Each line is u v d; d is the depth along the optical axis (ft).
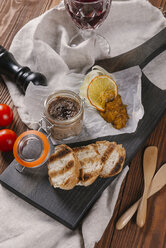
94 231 2.09
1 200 2.20
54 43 2.70
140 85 2.39
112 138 2.31
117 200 2.23
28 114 2.45
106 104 2.35
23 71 2.43
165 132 2.41
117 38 2.74
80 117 2.14
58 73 2.56
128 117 2.36
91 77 2.44
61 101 2.19
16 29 2.78
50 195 2.14
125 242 2.15
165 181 2.25
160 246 2.14
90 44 2.50
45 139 2.09
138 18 2.75
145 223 2.18
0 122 2.35
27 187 2.15
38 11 2.84
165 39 2.63
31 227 2.13
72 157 2.17
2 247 2.07
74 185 2.14
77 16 2.37
